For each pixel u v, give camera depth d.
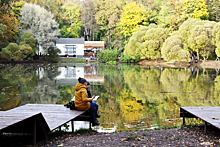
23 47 43.53
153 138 5.52
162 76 25.83
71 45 60.78
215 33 41.06
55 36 50.47
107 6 78.00
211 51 45.38
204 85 18.97
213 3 58.16
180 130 6.27
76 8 85.06
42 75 26.92
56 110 7.12
